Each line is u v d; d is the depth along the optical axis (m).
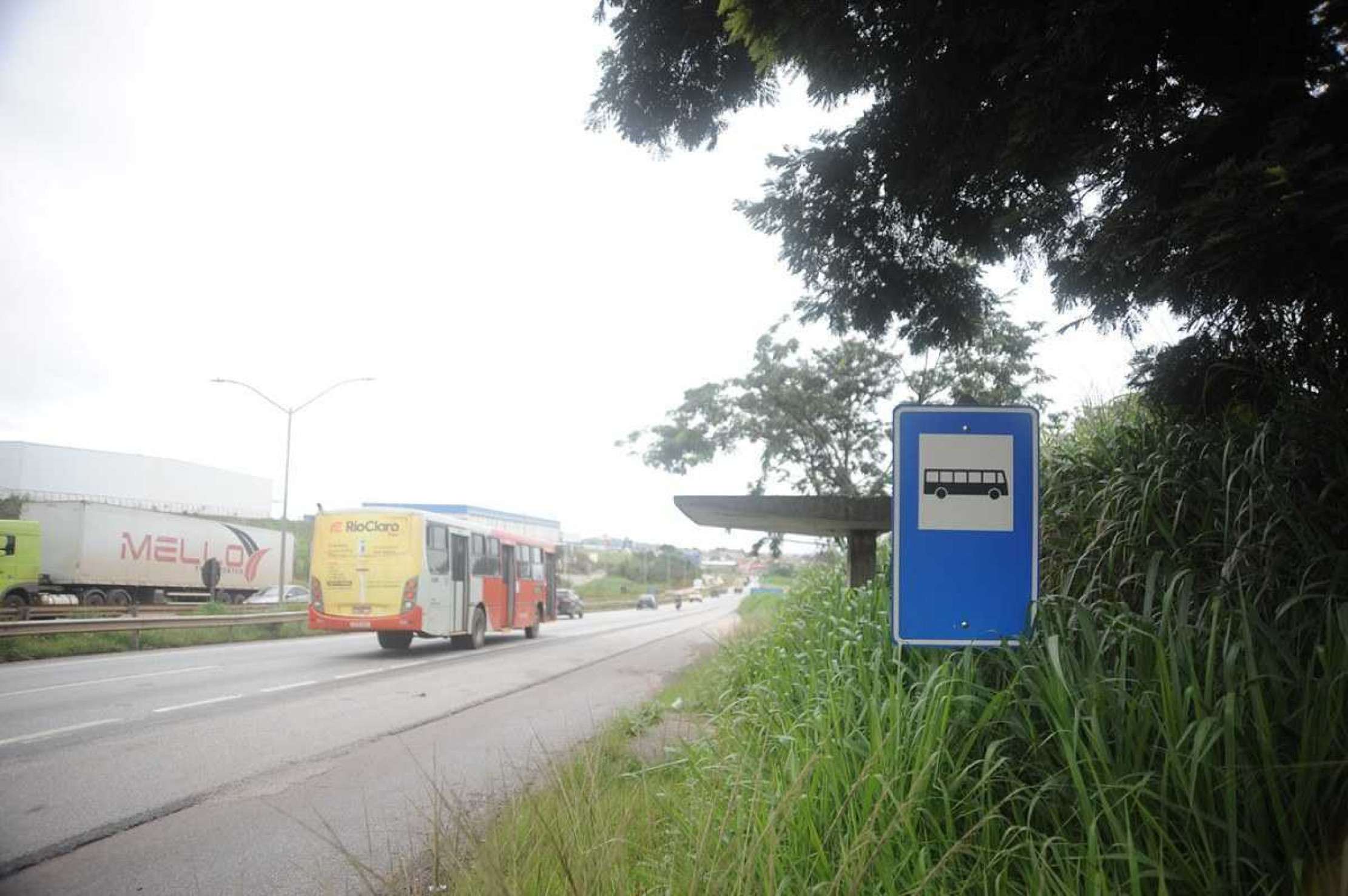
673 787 4.79
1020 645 3.80
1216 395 4.91
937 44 4.76
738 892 2.95
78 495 52.66
